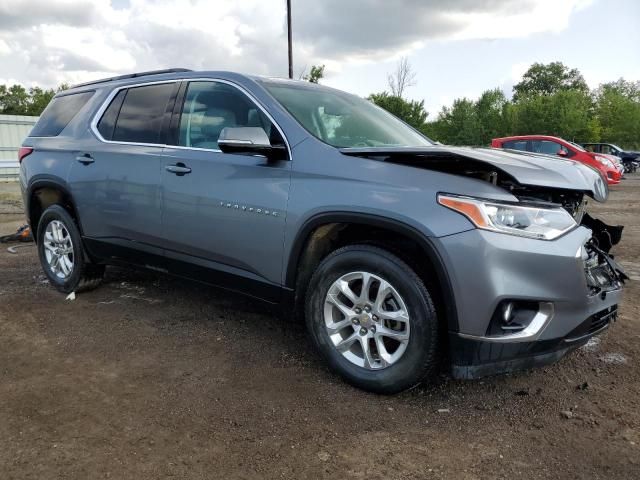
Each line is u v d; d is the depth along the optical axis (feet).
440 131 197.67
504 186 8.72
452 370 8.61
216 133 11.46
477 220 8.09
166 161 11.95
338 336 9.75
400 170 8.96
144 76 13.66
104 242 13.66
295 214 9.71
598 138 172.45
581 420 8.68
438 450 7.78
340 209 9.12
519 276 8.08
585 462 7.54
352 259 9.23
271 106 10.75
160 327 12.60
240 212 10.54
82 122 14.51
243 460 7.43
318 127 10.78
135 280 16.61
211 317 13.34
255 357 10.94
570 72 305.12
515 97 312.29
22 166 16.03
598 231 11.10
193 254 11.73
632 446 7.95
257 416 8.59
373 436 8.10
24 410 8.66
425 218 8.34
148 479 6.98
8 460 7.30
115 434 8.00
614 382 10.06
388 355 9.17
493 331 8.25
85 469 7.15
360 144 10.97
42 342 11.61
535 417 8.77
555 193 9.16
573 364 10.84
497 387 9.78
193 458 7.45
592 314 8.78
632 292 16.29
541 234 8.27
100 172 13.35
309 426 8.32
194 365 10.52
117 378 9.89
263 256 10.36
